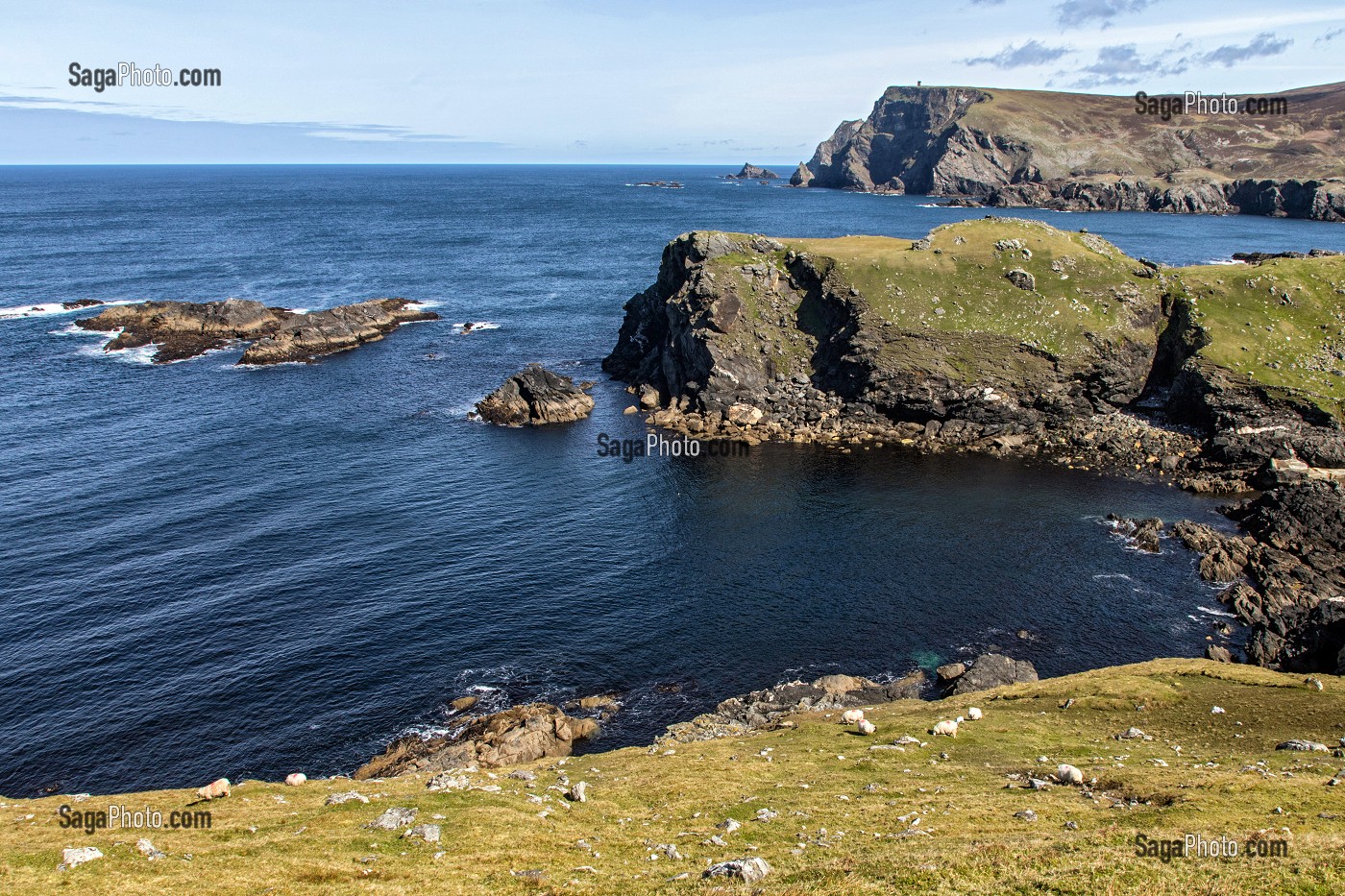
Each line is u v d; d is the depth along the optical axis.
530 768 44.75
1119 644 65.44
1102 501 92.06
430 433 113.38
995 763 39.50
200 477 94.81
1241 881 23.25
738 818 33.25
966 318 122.06
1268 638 63.28
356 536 82.38
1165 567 77.25
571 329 172.88
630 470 102.38
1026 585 74.38
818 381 125.19
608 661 63.88
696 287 128.50
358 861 28.12
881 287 127.25
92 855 27.98
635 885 26.03
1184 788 32.84
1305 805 30.02
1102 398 117.38
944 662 63.44
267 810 34.41
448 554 79.56
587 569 77.50
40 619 66.19
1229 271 127.12
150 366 142.12
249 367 143.38
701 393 122.81
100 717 55.75
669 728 54.12
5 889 25.39
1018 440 109.81
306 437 109.62
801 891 24.06
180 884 26.16
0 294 192.25
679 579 75.88
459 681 60.94
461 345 160.75
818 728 49.03
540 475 99.81
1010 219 145.62
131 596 69.94
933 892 23.52
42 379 131.75
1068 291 124.44
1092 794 33.53
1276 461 94.50
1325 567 74.44
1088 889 23.19
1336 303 118.19
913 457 106.94
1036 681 57.22
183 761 52.16
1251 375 107.25
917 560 79.19
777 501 93.19
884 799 34.53
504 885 26.31
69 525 81.88
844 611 70.69
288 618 67.94
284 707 57.41
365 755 52.97
